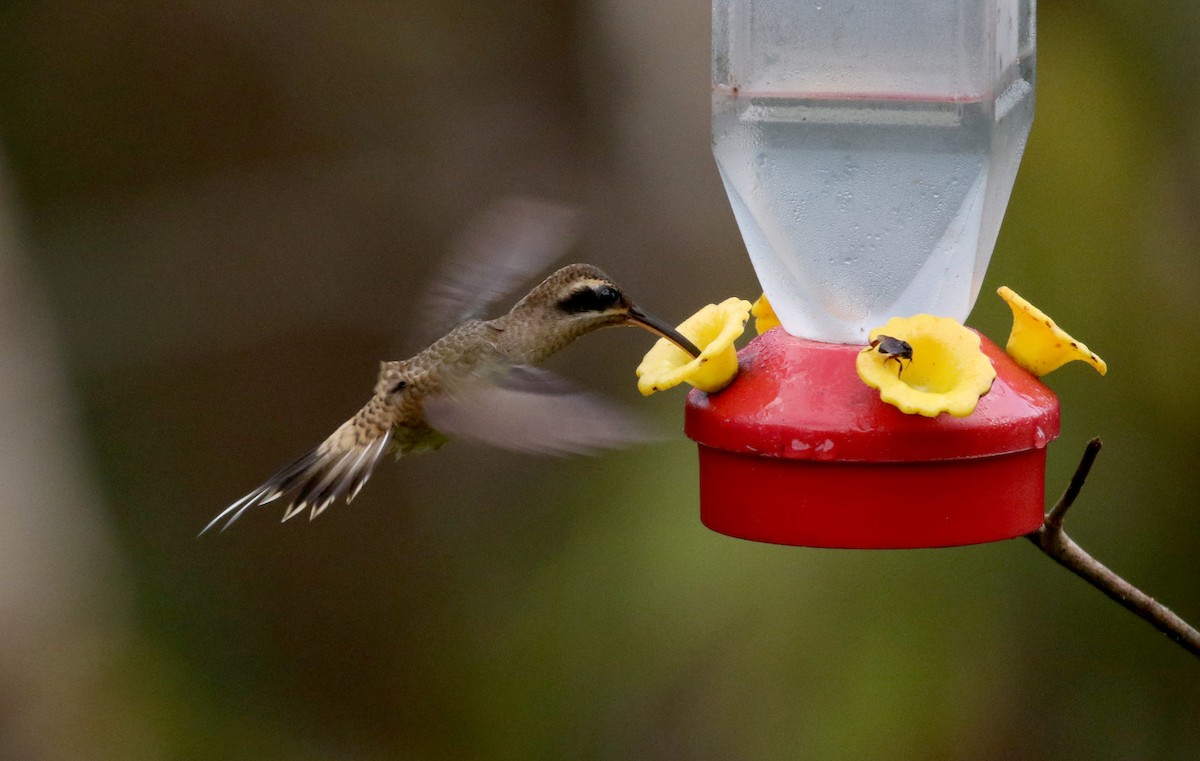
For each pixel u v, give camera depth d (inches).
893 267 220.4
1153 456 386.6
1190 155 387.2
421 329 280.5
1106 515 387.9
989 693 381.4
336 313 552.7
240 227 554.6
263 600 556.4
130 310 553.3
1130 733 383.9
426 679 525.0
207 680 541.0
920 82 216.2
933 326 197.8
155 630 543.8
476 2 537.6
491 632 521.7
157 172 554.3
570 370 502.3
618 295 265.1
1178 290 383.6
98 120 550.3
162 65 550.6
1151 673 387.5
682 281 516.4
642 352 506.6
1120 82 389.4
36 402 506.0
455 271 289.0
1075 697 384.8
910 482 197.0
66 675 493.0
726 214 518.0
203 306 554.3
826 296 222.7
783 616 394.0
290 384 565.3
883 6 217.0
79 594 504.7
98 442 556.4
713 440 207.0
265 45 547.5
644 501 420.5
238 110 551.5
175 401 564.4
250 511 564.4
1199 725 385.1
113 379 555.5
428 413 249.9
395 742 525.3
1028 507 204.2
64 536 504.1
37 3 546.9
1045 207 383.6
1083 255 381.1
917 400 182.9
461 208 543.2
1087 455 204.2
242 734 525.7
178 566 556.4
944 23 214.4
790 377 205.8
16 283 507.8
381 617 546.0
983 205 215.0
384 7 541.6
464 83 542.3
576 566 431.5
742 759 385.4
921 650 384.8
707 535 407.2
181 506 562.9
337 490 264.2
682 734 398.9
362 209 549.3
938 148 216.1
